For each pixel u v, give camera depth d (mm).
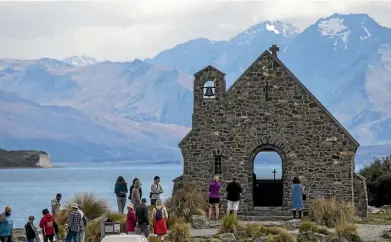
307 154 68188
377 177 86938
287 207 68000
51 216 52875
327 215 61625
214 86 69688
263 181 71875
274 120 68750
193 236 55594
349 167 67562
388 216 68875
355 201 68250
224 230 55750
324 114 68062
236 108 69188
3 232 52406
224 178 69062
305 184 68000
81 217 51344
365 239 54406
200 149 69438
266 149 69312
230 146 69188
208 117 69562
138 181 58219
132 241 44156
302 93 68375
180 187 69812
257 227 56594
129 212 51562
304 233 53625
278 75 68750
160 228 52062
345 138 67688
